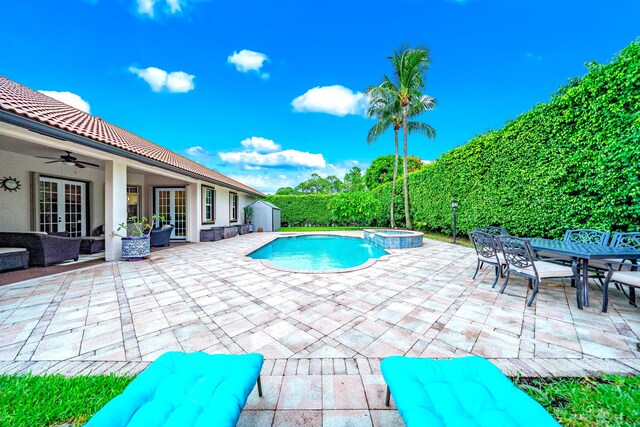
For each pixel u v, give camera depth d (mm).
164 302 3604
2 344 2496
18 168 6883
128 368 2133
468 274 5129
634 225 4406
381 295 3877
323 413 1635
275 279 4797
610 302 3539
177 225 11500
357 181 32906
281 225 20016
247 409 1665
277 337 2619
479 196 8562
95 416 1165
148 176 11000
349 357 2260
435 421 1117
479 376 1497
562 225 5699
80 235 8789
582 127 5160
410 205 14430
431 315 3137
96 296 3850
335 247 10875
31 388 1840
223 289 4195
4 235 5613
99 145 4922
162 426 1147
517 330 2738
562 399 1748
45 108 5621
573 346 2412
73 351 2379
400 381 1416
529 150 6520
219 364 1583
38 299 3711
